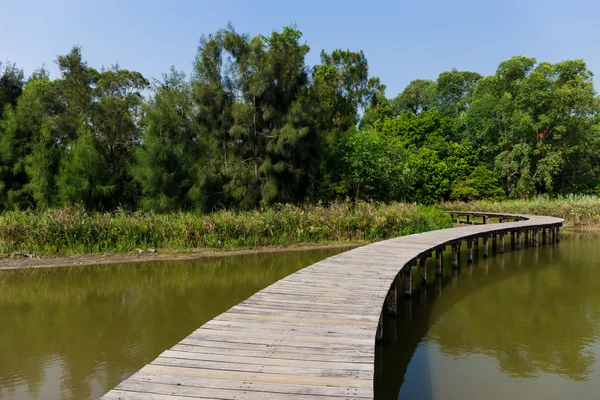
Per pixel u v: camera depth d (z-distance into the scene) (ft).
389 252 34.14
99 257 43.11
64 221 44.91
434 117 118.42
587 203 79.30
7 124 58.29
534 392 17.38
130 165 59.93
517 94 114.21
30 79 74.28
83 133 57.41
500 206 86.58
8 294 30.73
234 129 58.75
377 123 124.67
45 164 55.72
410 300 30.42
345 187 73.41
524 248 55.31
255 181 59.72
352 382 11.36
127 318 25.30
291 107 63.46
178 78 64.18
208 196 58.39
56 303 28.45
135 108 66.74
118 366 18.80
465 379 18.52
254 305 18.98
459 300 30.42
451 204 96.12
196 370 11.96
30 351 20.43
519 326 24.97
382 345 22.20
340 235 55.21
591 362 20.26
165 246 47.60
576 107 110.01
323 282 23.73
